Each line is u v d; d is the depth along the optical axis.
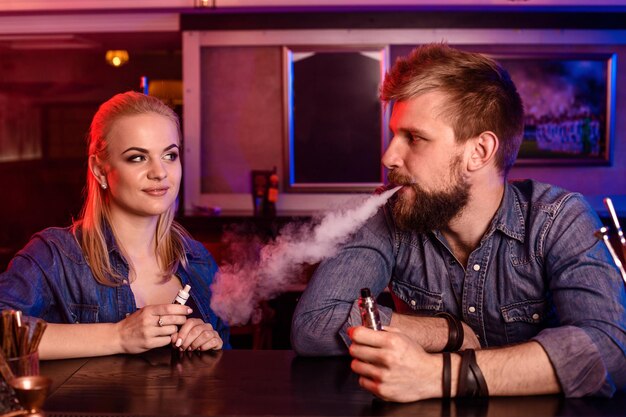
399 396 1.24
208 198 4.50
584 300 1.43
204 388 1.33
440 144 1.49
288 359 1.55
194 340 1.60
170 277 1.94
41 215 7.09
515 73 4.37
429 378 1.25
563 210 1.57
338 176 4.45
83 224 1.87
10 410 1.13
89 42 5.07
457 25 4.33
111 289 1.84
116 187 1.81
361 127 4.42
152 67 6.76
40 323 1.12
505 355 1.29
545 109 4.38
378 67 4.39
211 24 4.41
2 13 4.40
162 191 1.82
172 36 4.73
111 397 1.28
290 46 4.39
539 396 1.29
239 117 4.49
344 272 1.65
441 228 1.63
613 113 4.37
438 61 1.50
